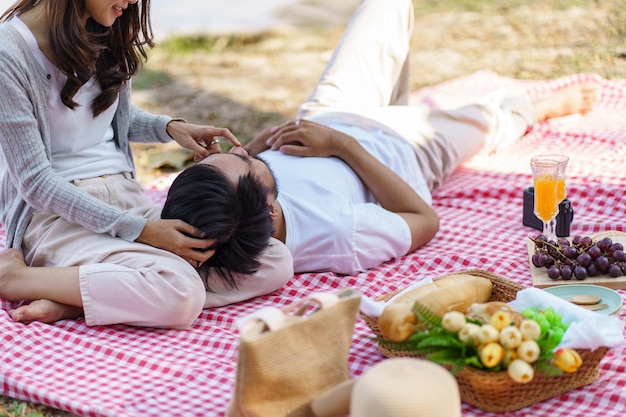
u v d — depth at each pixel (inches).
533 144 173.8
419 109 153.9
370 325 96.7
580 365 87.0
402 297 93.7
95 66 113.8
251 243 109.1
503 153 171.3
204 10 319.9
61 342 106.3
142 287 107.0
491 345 82.3
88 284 107.9
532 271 118.6
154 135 132.0
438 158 150.6
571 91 180.1
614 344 86.7
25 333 107.0
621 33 260.2
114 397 93.0
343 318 82.7
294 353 78.5
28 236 117.8
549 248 118.1
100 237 113.0
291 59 267.9
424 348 85.7
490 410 86.3
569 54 245.8
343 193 127.5
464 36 273.7
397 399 70.4
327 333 81.2
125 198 121.5
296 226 122.0
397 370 73.4
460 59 251.8
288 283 121.6
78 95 115.0
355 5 327.3
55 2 107.0
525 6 299.0
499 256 127.6
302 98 232.7
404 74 163.3
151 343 106.7
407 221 128.6
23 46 108.4
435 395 70.8
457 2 314.8
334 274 124.3
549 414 86.5
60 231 115.2
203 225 106.3
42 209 112.2
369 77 156.2
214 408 91.0
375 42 156.1
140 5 122.8
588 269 114.8
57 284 109.3
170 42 282.7
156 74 256.2
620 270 114.2
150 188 163.3
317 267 123.7
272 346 76.7
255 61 267.4
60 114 113.5
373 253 123.8
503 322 83.7
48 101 111.7
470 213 146.5
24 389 95.7
